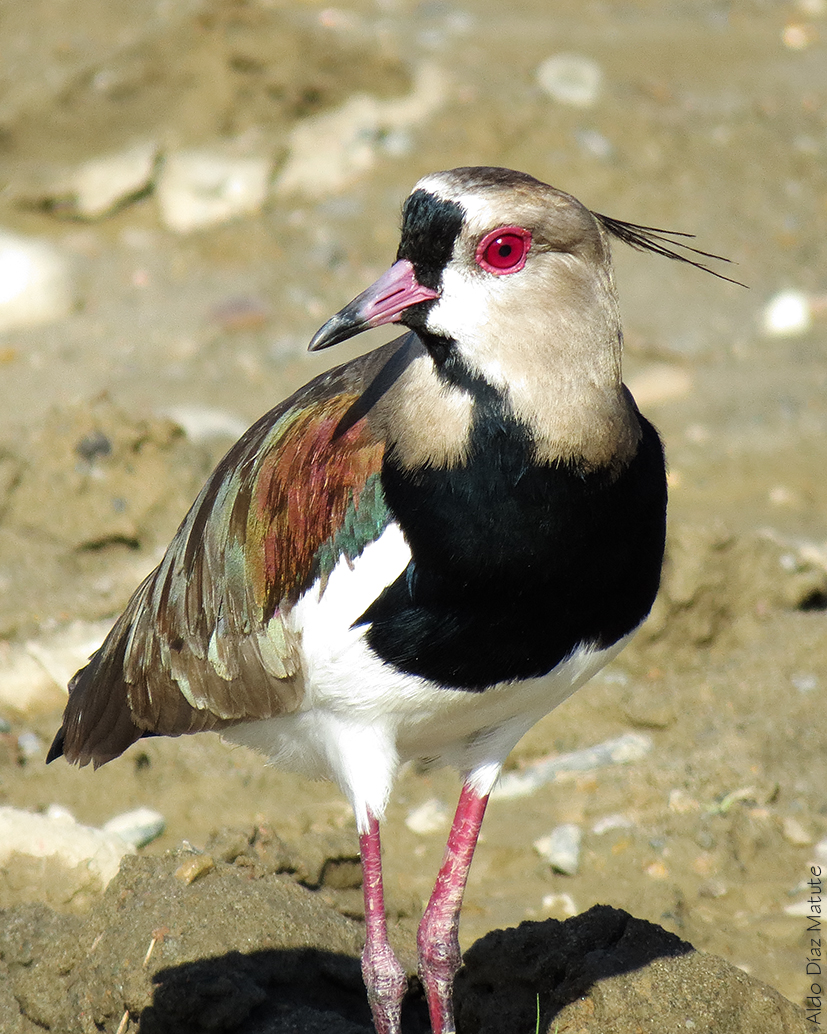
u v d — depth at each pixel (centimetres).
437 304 799
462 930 1045
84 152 2345
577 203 798
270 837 1041
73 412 1527
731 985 846
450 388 805
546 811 1178
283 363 1991
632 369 2025
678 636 1372
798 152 2569
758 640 1368
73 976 915
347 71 2470
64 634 1339
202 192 2347
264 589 871
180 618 916
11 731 1281
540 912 1069
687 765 1202
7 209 2325
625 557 821
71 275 2170
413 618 806
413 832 1172
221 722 911
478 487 793
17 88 2338
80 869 1048
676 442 1841
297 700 872
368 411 852
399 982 839
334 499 838
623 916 900
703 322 2131
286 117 2428
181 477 1505
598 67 2755
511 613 801
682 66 2925
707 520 1644
